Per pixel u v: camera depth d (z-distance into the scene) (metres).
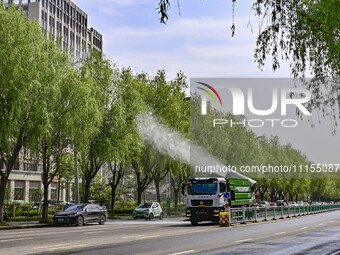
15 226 28.98
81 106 32.81
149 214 42.84
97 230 24.75
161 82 51.38
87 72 36.03
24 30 30.41
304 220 39.47
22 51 29.66
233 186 34.75
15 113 28.91
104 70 41.53
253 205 39.47
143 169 50.56
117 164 46.94
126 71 43.75
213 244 16.41
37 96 30.62
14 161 30.97
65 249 14.38
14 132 30.08
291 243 17.12
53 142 33.50
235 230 24.86
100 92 39.75
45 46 32.72
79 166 41.88
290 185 87.56
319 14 11.08
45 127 30.08
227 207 31.80
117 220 43.22
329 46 11.33
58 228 27.94
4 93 29.12
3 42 29.42
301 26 11.26
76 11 110.69
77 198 38.62
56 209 51.75
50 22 97.94
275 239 18.89
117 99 40.56
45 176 34.94
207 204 31.23
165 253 13.38
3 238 18.88
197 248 14.93
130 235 20.66
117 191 60.12
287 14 11.26
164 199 112.94
